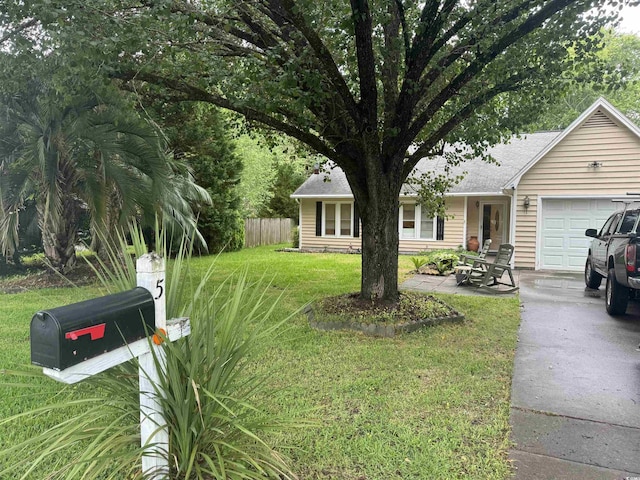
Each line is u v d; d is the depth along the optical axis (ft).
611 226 24.23
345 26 14.49
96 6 12.32
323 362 13.43
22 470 7.70
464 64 20.49
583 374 12.75
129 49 14.15
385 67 18.52
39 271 35.12
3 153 24.58
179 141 44.06
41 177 25.26
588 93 67.26
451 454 8.38
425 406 10.43
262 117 18.51
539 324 18.74
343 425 9.43
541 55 17.38
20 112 24.26
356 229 52.65
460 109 20.22
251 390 7.39
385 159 18.62
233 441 7.00
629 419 9.90
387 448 8.53
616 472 7.80
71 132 22.98
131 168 26.30
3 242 26.55
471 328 17.67
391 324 16.78
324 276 31.99
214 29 15.96
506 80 18.01
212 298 7.53
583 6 14.75
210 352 6.79
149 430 6.23
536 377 12.48
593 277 27.27
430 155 22.67
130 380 6.85
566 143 35.37
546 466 8.00
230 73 16.15
